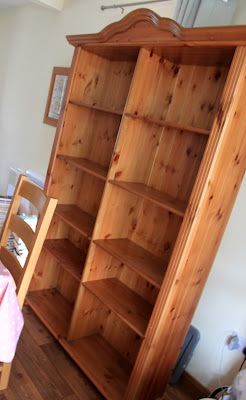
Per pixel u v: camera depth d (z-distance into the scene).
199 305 1.87
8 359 1.26
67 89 2.12
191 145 1.74
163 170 1.86
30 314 2.26
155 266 1.74
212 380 1.83
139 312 1.78
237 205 1.67
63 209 2.28
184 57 1.63
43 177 3.05
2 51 3.96
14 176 3.59
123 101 2.11
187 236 1.42
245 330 1.68
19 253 2.38
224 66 1.60
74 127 2.21
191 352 1.90
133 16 1.56
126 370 1.94
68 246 2.38
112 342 2.12
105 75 2.21
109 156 2.18
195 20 1.67
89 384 1.84
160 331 1.56
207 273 1.66
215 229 1.54
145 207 1.93
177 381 1.96
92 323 2.14
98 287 1.94
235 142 1.38
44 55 3.17
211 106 1.67
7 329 1.22
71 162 2.10
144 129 1.80
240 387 1.44
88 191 2.33
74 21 2.78
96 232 1.87
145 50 1.64
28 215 2.74
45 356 1.94
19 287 1.36
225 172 1.42
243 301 1.68
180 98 1.79
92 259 1.92
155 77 1.74
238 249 1.69
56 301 2.39
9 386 1.67
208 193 1.39
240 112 1.33
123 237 2.00
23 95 3.51
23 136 3.48
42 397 1.67
